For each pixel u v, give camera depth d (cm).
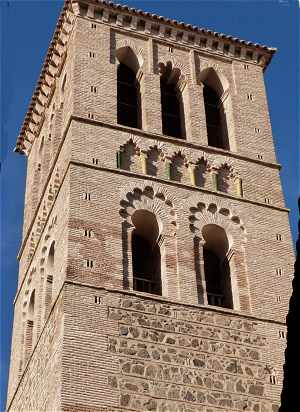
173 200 4278
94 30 4881
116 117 4506
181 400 3566
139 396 3516
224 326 3881
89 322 3662
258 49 5231
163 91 4941
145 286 4062
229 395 3656
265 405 3675
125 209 4144
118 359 3594
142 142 4456
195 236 4200
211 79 5094
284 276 4184
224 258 4269
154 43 5009
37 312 4306
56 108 5009
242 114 4862
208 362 3728
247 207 4406
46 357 3816
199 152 4550
